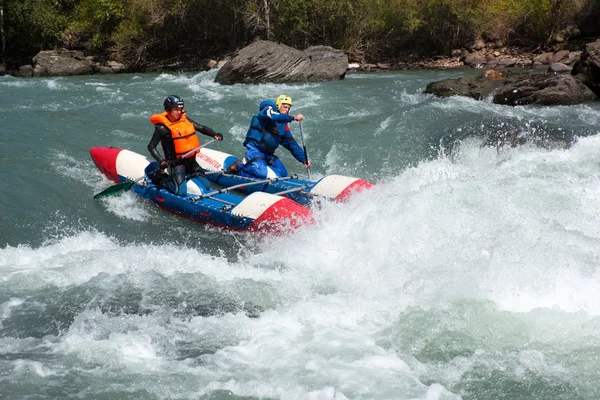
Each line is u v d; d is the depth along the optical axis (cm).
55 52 3030
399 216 837
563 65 2200
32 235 962
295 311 706
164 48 3195
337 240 857
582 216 870
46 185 1157
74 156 1326
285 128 1139
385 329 664
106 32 3180
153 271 809
